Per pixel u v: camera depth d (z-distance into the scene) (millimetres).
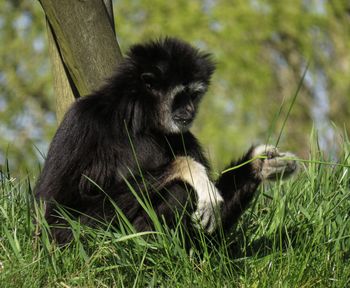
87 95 13109
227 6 40531
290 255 11336
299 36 40844
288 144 39406
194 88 13742
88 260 11070
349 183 13258
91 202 12680
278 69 41531
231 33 39688
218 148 37938
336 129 15094
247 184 13125
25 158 38281
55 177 12625
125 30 39812
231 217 13078
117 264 11273
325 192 13000
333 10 41594
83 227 11734
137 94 13156
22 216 12531
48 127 39562
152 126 13484
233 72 39562
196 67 13688
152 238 12258
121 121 12945
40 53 41031
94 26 14016
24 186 13688
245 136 38469
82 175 12547
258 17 40406
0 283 10609
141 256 11328
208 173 13750
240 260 11680
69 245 11711
